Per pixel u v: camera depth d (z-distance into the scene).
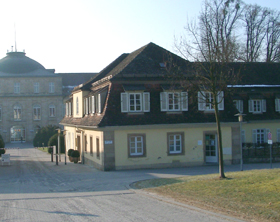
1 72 78.88
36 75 79.62
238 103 30.39
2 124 78.31
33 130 79.62
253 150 26.31
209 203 11.02
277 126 30.98
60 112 80.62
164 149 23.61
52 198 13.76
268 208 9.60
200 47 16.89
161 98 23.95
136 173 20.97
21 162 32.47
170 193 13.41
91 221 9.48
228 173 17.33
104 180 18.69
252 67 33.56
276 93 31.77
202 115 24.47
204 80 16.84
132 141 23.17
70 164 29.88
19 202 13.00
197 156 24.19
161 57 26.23
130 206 11.46
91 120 25.58
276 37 39.00
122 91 23.48
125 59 30.72
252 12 38.28
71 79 87.06
